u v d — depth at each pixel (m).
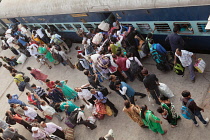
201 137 6.12
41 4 10.44
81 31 9.34
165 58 7.65
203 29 6.89
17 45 12.34
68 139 7.67
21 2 11.55
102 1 8.16
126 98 7.32
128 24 8.44
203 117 6.43
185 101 5.47
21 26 12.45
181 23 7.04
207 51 7.89
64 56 10.09
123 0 7.63
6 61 12.75
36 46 10.88
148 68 8.55
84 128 8.02
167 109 6.03
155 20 7.50
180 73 7.37
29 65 12.47
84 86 7.52
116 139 7.21
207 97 6.81
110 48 8.06
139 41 8.34
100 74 8.62
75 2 9.05
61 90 8.59
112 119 7.76
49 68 11.48
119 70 8.08
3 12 12.52
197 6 6.29
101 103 7.54
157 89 6.71
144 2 7.17
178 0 6.50
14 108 8.19
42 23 11.54
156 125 6.02
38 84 10.89
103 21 8.62
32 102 8.48
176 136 6.44
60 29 11.45
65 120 7.94
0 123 8.33
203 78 7.25
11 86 11.87
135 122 7.34
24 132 9.05
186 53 6.62
